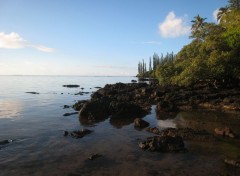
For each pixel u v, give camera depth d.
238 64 41.88
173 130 21.47
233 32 45.31
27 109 37.75
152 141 18.11
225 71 41.47
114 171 14.67
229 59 40.78
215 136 20.92
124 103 31.09
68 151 18.08
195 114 31.14
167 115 30.83
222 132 21.25
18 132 23.41
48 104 43.62
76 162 16.05
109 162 15.98
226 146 18.47
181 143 18.03
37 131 23.73
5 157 16.92
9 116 31.81
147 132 23.02
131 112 30.23
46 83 131.75
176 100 39.12
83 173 14.47
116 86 59.94
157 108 33.78
